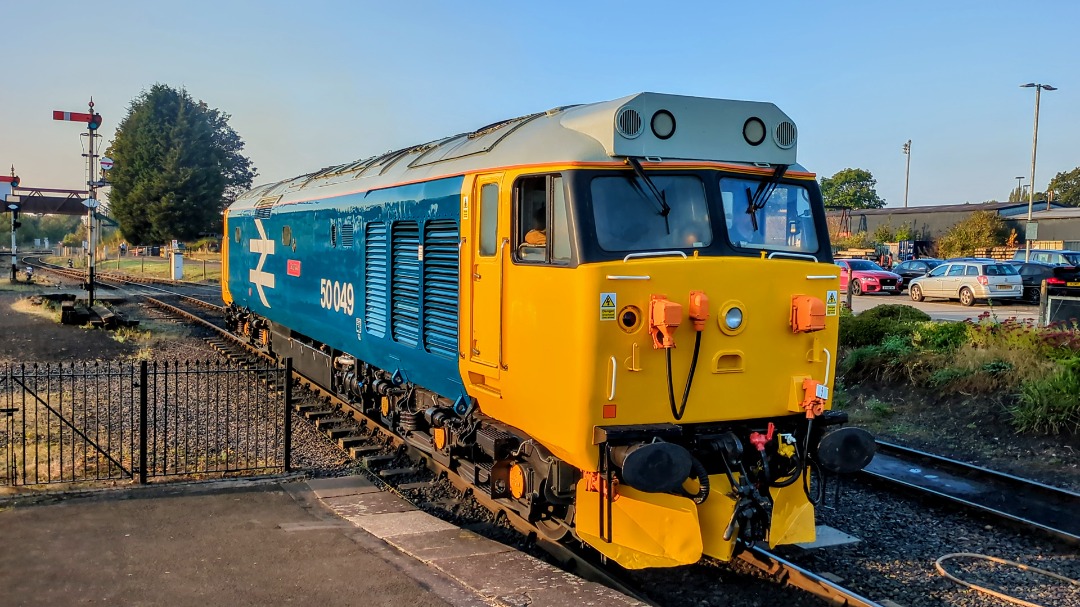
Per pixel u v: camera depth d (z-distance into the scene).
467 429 7.25
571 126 6.05
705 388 5.73
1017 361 11.77
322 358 11.77
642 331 5.51
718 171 6.00
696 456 5.86
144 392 7.89
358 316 9.45
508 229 6.18
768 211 6.20
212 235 60.53
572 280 5.46
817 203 6.50
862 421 11.79
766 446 6.05
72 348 16.67
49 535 6.19
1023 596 6.07
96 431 9.44
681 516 5.73
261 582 5.41
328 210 10.56
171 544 6.09
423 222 7.66
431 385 7.68
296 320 12.21
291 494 7.68
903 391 12.80
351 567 5.73
